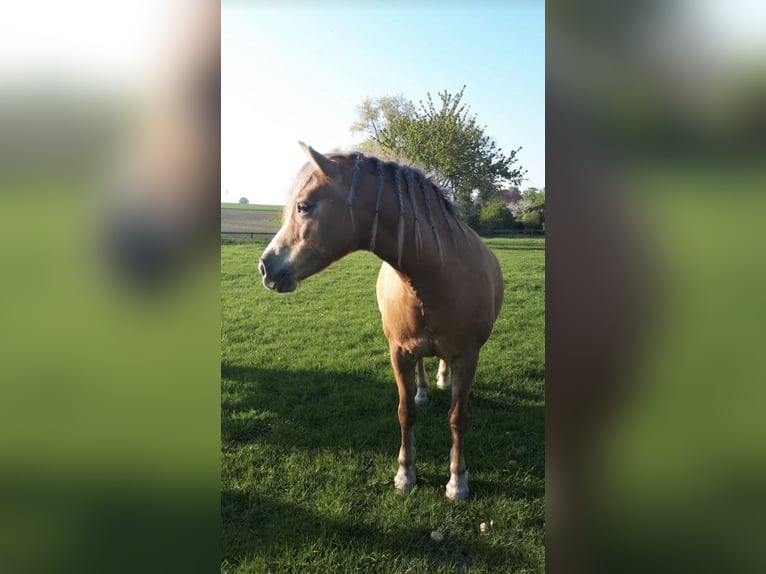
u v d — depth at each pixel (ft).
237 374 14.61
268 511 8.60
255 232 44.34
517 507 8.52
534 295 24.71
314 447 10.57
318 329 19.42
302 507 8.68
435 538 7.84
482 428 11.16
